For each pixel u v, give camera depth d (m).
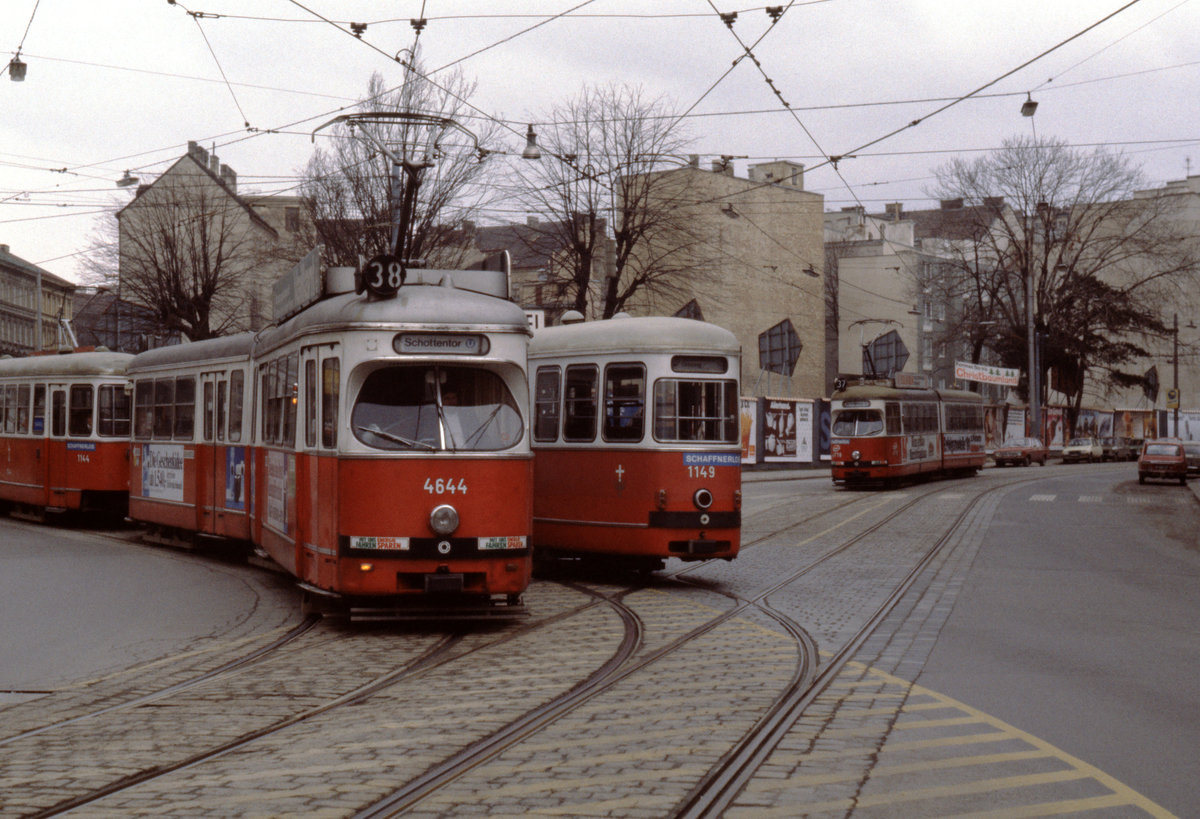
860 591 14.78
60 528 24.66
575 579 16.12
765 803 5.89
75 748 7.14
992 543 21.64
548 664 9.84
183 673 9.68
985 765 6.62
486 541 11.68
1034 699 8.46
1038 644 10.97
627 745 7.05
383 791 6.10
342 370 11.70
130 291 56.00
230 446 16.89
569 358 16.48
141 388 21.16
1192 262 66.38
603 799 5.94
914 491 37.62
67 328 29.30
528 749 7.00
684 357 15.44
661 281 48.00
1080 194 60.84
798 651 10.39
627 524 15.49
